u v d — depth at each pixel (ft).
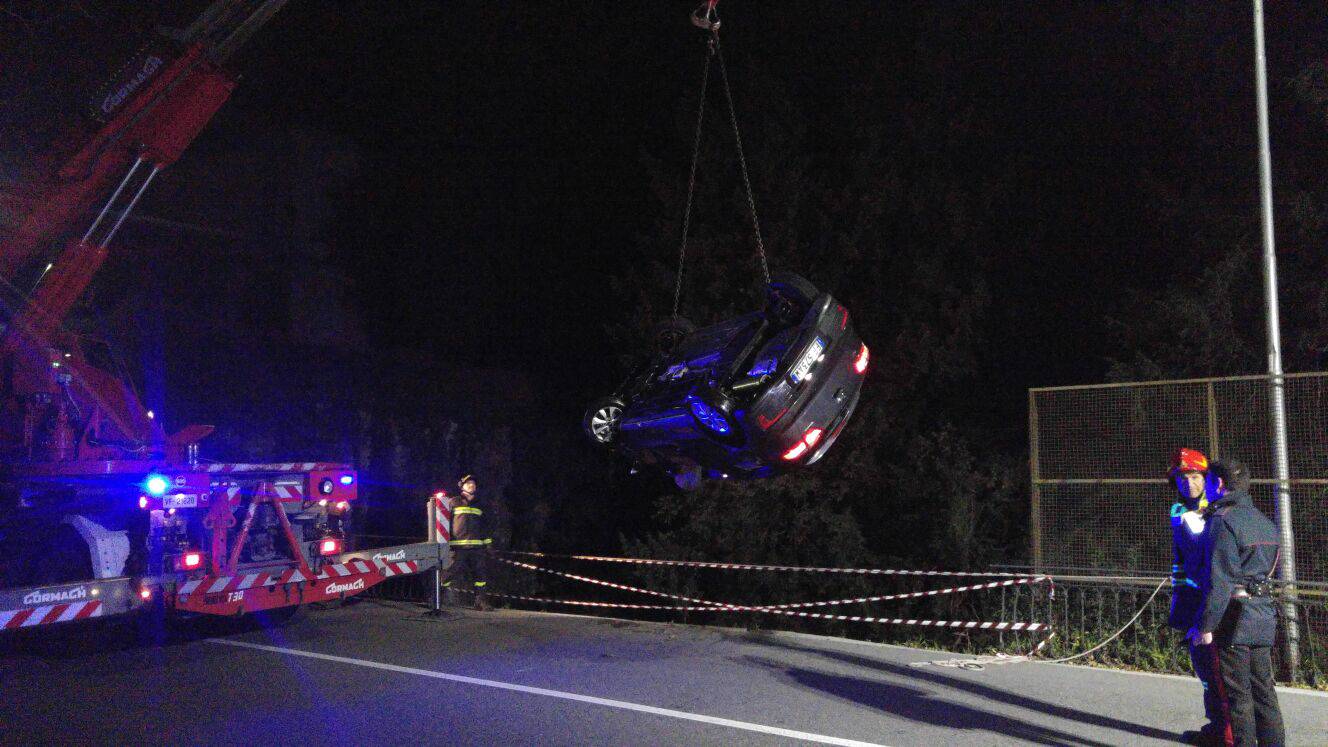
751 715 22.09
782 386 19.06
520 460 63.52
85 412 32.94
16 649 30.30
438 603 36.86
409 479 60.80
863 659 28.19
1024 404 51.16
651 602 47.29
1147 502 31.17
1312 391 30.01
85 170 32.37
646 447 22.40
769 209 48.75
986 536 43.50
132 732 21.34
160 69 33.71
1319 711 22.40
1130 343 44.55
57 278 31.91
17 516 30.32
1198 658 19.21
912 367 45.93
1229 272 41.96
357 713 22.66
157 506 27.99
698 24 29.22
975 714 22.06
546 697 23.91
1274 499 28.25
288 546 31.78
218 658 29.01
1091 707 22.67
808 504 46.14
